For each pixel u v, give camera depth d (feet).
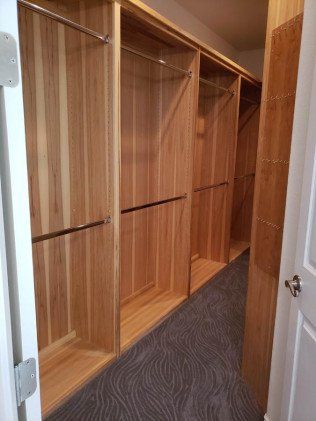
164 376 6.51
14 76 1.79
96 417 5.53
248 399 5.96
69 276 7.16
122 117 7.91
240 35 12.65
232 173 11.54
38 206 6.20
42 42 5.77
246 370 6.35
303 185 3.84
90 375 6.34
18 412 2.11
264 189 5.41
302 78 4.13
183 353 7.23
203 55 8.56
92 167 6.32
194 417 5.56
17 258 1.93
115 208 6.25
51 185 6.36
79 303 7.23
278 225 4.99
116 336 6.87
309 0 3.94
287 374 4.26
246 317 6.26
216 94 11.27
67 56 6.17
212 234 12.39
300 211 3.92
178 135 8.73
